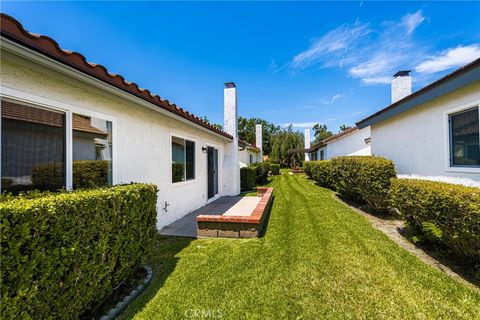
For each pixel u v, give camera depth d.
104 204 2.70
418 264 3.80
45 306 2.02
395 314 2.66
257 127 27.80
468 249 3.33
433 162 5.66
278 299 2.96
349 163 7.74
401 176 6.91
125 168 4.80
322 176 13.12
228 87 12.05
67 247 2.21
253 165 16.55
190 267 3.84
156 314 2.72
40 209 1.96
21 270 1.80
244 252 4.39
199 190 8.72
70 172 3.54
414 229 4.75
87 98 3.89
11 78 2.80
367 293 3.05
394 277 3.41
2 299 1.69
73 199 2.30
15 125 2.87
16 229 1.77
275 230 5.66
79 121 3.76
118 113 4.62
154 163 5.82
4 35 2.26
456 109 4.92
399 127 7.16
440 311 2.69
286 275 3.52
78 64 3.09
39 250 1.94
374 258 4.02
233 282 3.35
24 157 2.95
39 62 2.76
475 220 2.95
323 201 9.05
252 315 2.68
